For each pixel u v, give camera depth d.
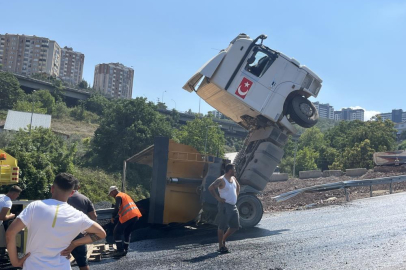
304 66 11.27
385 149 46.97
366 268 6.11
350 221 10.24
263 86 11.08
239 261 6.87
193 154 10.48
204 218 10.69
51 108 82.56
